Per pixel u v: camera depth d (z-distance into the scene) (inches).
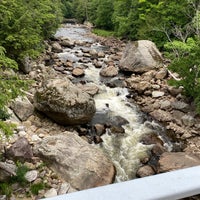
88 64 609.6
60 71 541.3
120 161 298.5
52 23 775.1
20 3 537.0
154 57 578.6
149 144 331.9
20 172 235.9
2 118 255.4
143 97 459.5
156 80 514.0
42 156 261.9
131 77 546.9
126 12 1082.1
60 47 741.3
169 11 746.2
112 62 632.4
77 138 288.4
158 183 32.8
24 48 475.2
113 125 365.4
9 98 209.3
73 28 1453.0
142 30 815.1
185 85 406.0
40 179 240.4
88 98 349.7
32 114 345.1
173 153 298.2
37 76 481.4
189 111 402.6
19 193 223.6
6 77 228.8
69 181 242.5
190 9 708.0
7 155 254.7
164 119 391.5
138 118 393.7
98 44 890.7
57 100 327.9
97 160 263.3
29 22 496.4
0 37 446.6
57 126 340.5
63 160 254.1
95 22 1504.7
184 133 359.6
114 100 445.4
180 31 649.6
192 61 391.5
